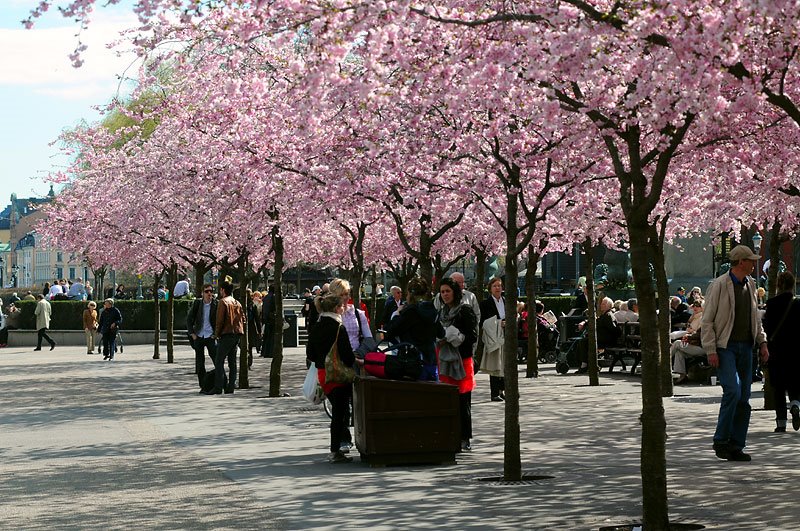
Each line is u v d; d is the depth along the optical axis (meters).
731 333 12.25
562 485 10.90
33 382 29.09
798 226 20.70
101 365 36.75
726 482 10.75
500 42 9.73
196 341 24.27
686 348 23.88
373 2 8.40
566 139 11.83
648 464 8.43
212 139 21.77
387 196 18.25
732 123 12.23
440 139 15.84
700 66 8.38
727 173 14.55
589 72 8.86
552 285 63.59
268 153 18.50
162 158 26.75
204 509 9.88
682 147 12.56
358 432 13.12
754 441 13.99
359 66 11.60
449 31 10.09
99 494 10.97
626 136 9.30
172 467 12.87
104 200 33.72
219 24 10.00
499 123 12.17
